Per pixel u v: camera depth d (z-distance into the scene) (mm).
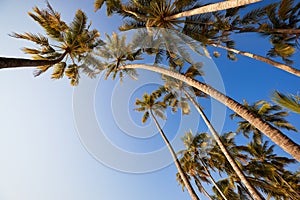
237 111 5680
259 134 16391
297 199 15602
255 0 4922
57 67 8922
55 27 8305
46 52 8438
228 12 10031
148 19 8633
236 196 17125
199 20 8969
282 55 9219
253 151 16453
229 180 16672
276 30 9508
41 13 7723
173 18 8055
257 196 8773
